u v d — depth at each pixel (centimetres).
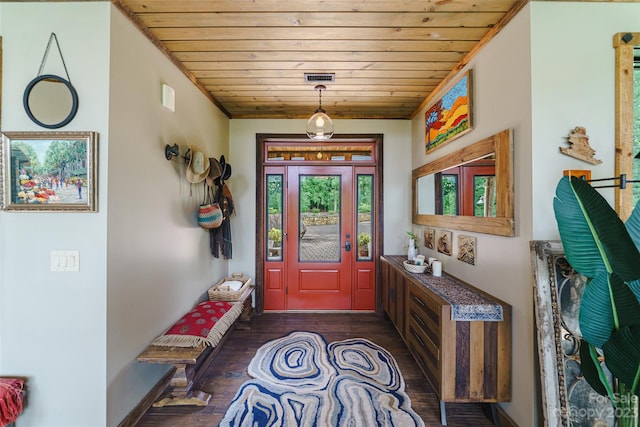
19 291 154
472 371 168
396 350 259
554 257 141
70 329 154
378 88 272
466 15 169
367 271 362
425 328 197
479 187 195
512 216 163
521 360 158
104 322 153
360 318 338
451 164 235
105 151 154
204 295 279
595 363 114
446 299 178
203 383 210
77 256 153
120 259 163
